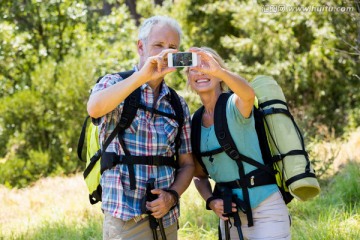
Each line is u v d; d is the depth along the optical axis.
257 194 3.80
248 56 15.04
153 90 3.68
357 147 10.65
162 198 3.55
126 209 3.51
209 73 3.41
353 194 7.33
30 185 12.34
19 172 12.75
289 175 3.86
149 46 3.68
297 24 13.12
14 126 13.92
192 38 17.08
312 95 14.21
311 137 9.20
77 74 14.10
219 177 3.91
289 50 13.88
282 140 3.89
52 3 16.81
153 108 3.65
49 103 13.98
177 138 3.81
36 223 7.94
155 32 3.66
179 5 17.25
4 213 9.34
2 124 13.98
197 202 7.57
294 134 3.92
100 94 3.38
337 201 7.09
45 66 14.43
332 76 13.82
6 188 11.99
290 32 13.51
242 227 3.92
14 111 13.85
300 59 13.52
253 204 3.80
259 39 14.27
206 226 6.72
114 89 3.34
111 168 3.58
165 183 3.68
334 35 10.73
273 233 3.80
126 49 17.50
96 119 3.47
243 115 3.71
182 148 3.91
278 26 13.55
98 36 17.84
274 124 3.92
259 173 3.81
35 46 16.80
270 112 3.93
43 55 16.42
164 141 3.65
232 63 14.37
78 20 17.19
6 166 12.72
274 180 3.90
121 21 18.55
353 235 5.71
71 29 17.20
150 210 3.53
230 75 3.44
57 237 6.96
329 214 6.33
